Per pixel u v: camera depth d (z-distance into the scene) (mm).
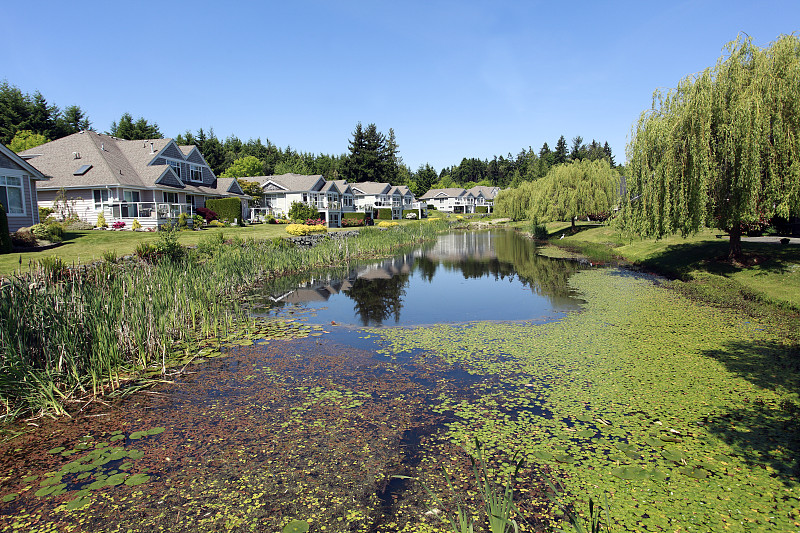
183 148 36469
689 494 4352
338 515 4176
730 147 13766
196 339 10164
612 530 3863
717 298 13164
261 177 53156
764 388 6887
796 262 14781
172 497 4461
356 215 56781
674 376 7516
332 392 7109
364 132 91375
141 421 6172
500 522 3533
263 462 5094
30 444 5574
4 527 4039
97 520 4125
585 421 5984
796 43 13539
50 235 18328
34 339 7492
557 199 38375
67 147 29250
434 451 5293
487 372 7965
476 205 109375
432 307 13695
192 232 26812
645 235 17125
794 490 4352
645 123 17188
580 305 13508
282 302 14531
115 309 8531
